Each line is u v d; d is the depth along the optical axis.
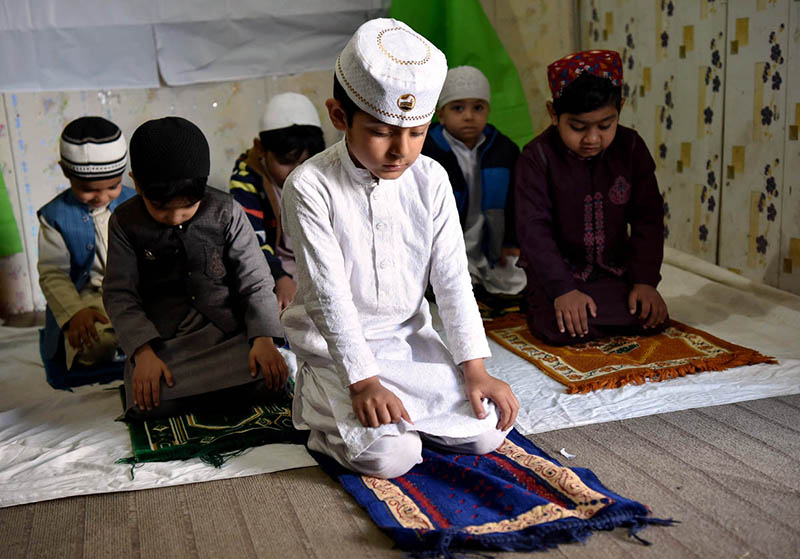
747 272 3.17
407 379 1.81
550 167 2.73
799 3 2.76
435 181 1.86
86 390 2.49
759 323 2.75
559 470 1.69
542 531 1.48
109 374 2.58
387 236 1.84
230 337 2.29
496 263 3.32
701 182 3.39
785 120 2.88
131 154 2.06
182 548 1.56
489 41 3.70
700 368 2.33
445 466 1.76
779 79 2.89
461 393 1.84
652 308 2.64
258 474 1.85
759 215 3.07
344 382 1.74
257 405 2.25
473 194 3.27
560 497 1.62
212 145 3.63
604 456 1.85
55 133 3.42
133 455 1.97
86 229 2.68
